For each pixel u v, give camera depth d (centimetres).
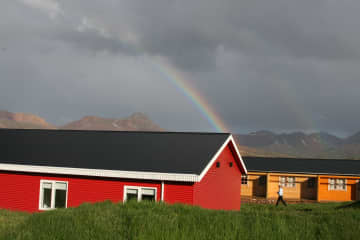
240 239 1142
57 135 2733
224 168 2491
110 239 1133
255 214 1450
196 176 1956
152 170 2047
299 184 4206
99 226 1212
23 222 1344
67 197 2172
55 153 2370
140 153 2286
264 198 4097
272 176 4234
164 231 1165
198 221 1277
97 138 2619
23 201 2239
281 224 1262
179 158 2162
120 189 2098
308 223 1307
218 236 1141
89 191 2144
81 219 1282
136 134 2659
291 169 4231
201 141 2405
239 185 2828
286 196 4209
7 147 2505
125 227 1225
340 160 4669
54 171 2169
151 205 1503
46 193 2220
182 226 1223
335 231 1241
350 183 4084
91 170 2111
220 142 2359
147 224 1217
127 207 1489
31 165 2209
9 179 2284
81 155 2314
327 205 3153
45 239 1123
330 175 4069
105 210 1419
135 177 2042
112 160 2211
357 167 4306
